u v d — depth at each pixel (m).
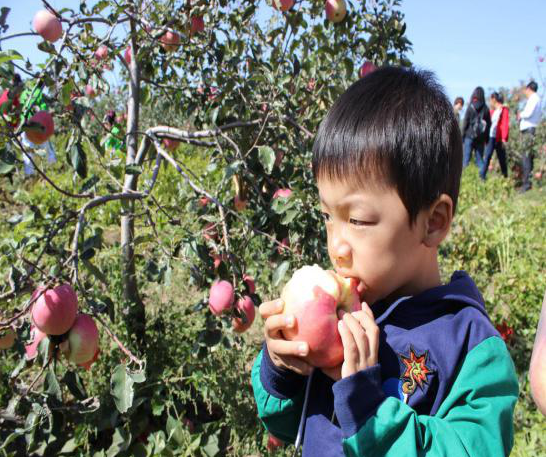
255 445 2.79
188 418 3.09
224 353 3.23
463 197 9.94
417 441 0.96
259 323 4.16
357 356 1.03
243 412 2.91
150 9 3.03
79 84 2.75
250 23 3.51
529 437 2.44
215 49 3.01
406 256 1.08
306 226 2.85
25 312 1.85
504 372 1.01
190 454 2.69
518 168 12.89
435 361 1.04
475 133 12.16
